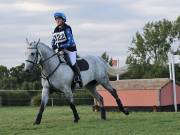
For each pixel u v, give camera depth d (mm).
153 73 43312
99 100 12727
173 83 17766
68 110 19094
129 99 17609
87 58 12469
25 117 14242
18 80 35812
